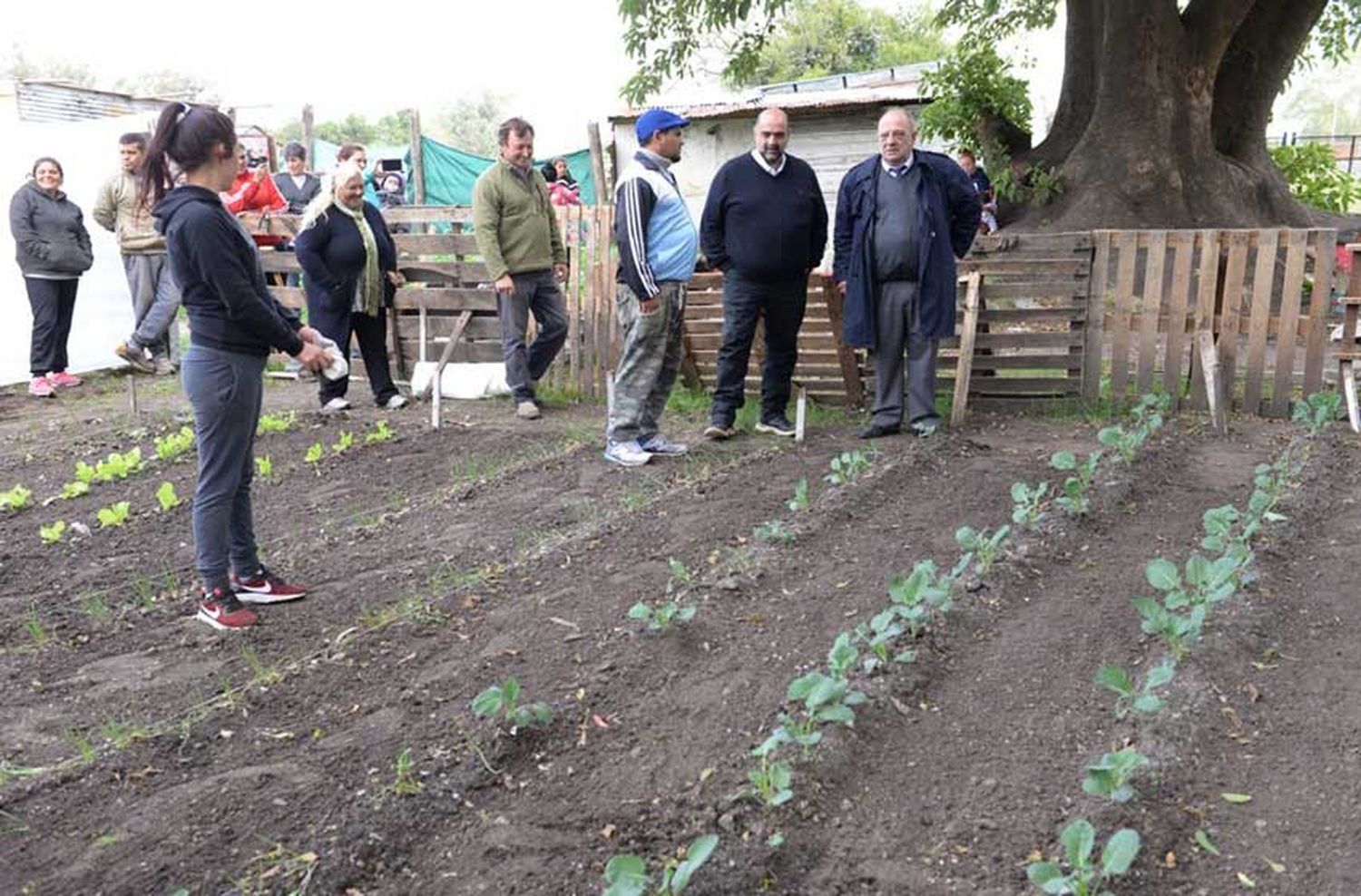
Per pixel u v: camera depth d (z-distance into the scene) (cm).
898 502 565
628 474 651
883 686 355
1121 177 1178
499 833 293
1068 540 491
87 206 1102
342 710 367
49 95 1756
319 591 482
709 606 432
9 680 405
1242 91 1265
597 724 350
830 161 2150
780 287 698
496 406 885
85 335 1103
